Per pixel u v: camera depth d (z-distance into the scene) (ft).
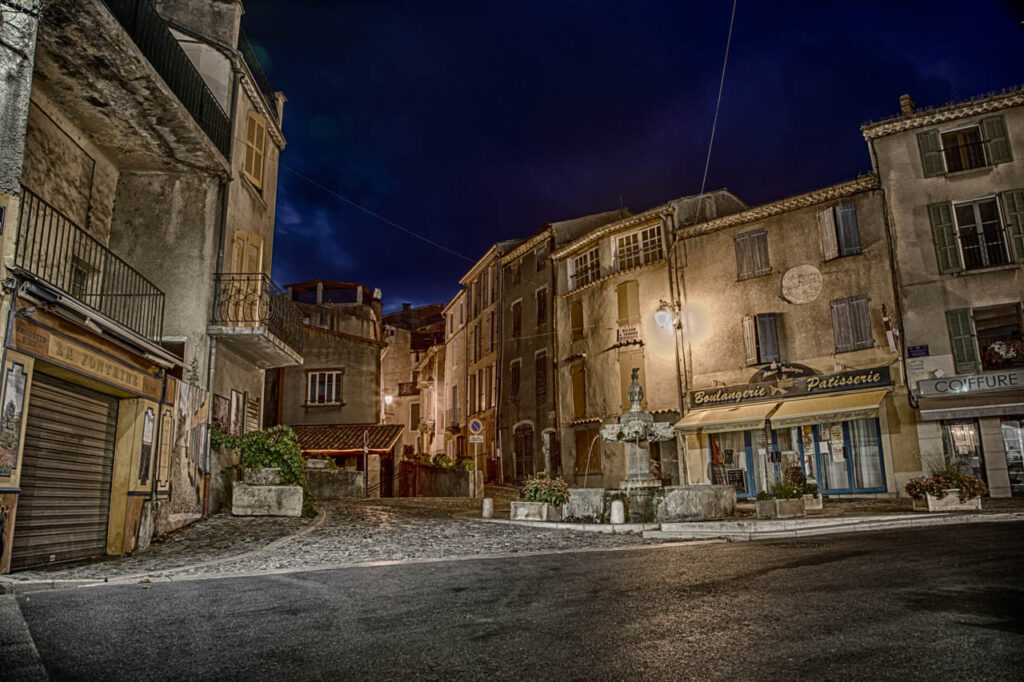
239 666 13.16
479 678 12.10
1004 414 60.13
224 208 50.98
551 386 105.91
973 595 17.61
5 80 25.86
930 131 69.82
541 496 51.13
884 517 43.65
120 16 38.50
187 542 36.40
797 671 11.83
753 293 79.36
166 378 38.42
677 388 84.94
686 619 16.08
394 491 114.62
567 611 17.62
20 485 27.17
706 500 49.19
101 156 46.83
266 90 62.44
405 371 181.27
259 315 52.85
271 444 51.39
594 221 110.63
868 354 69.56
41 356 26.71
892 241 69.72
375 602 19.65
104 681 12.29
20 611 19.04
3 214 25.16
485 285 134.10
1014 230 65.10
